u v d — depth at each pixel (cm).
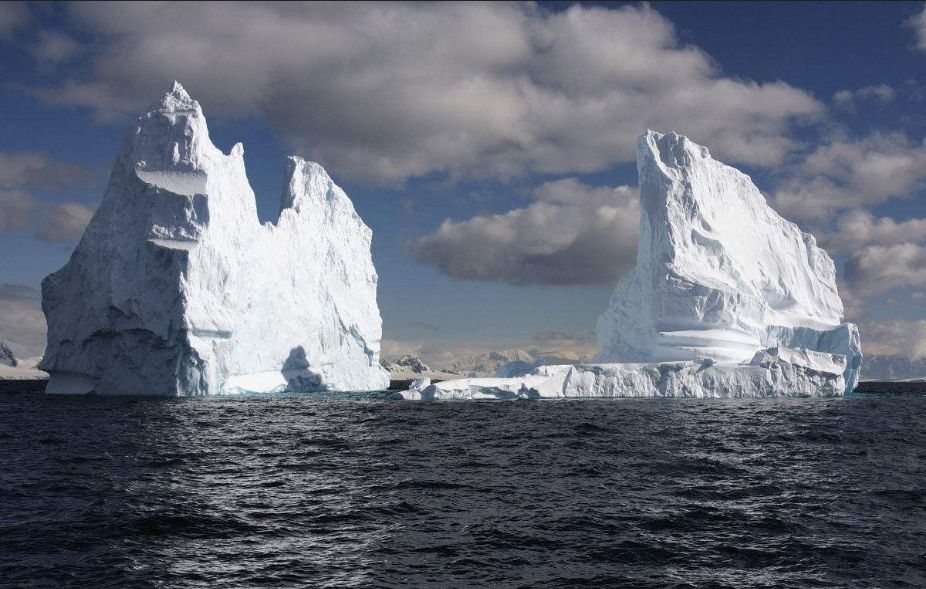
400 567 1747
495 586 1616
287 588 1598
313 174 10169
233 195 8388
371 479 2931
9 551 1850
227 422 5175
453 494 2614
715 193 9469
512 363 10588
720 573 1712
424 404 7144
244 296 8100
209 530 2083
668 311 8406
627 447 3850
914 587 1623
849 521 2205
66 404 6631
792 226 10062
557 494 2608
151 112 8131
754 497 2552
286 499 2519
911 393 10800
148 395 7606
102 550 1872
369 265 10719
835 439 4216
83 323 7688
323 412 6159
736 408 6356
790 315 9244
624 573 1709
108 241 7738
